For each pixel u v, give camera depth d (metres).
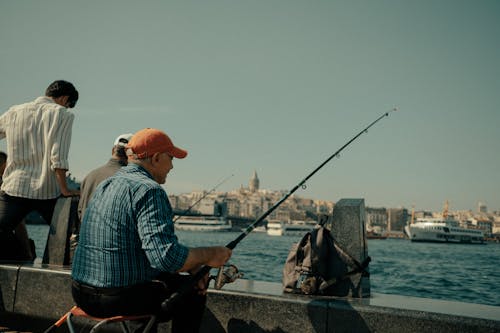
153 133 2.28
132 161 2.27
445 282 16.08
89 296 2.10
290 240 88.12
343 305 2.52
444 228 91.12
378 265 27.61
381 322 2.43
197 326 2.30
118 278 2.04
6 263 3.71
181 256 1.99
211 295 2.86
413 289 13.75
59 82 4.00
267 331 2.68
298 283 2.83
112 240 2.05
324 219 3.02
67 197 3.85
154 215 2.03
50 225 3.86
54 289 3.33
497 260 36.62
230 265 2.63
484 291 13.36
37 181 3.86
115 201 2.08
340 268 2.85
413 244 91.06
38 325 3.39
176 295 2.01
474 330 2.23
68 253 3.76
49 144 3.80
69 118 3.87
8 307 3.51
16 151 3.86
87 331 3.17
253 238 96.19
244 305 2.76
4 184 3.89
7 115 3.93
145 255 2.09
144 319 2.19
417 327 2.35
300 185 3.03
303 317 2.60
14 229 4.08
